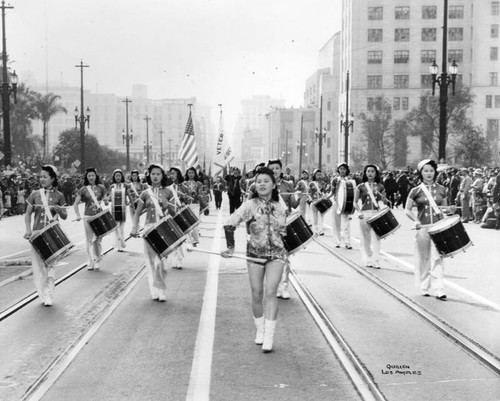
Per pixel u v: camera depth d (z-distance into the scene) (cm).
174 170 1391
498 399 545
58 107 7469
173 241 924
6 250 1619
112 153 8962
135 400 548
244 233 2022
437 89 8600
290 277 1176
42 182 970
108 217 1255
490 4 8781
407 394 556
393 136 7681
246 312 883
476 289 1047
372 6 9069
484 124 8831
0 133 6725
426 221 991
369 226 1304
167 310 897
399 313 877
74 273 1227
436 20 9000
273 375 613
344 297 987
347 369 624
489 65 8825
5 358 672
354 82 9094
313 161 12688
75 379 604
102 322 823
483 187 2478
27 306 927
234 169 2817
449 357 668
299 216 845
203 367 638
